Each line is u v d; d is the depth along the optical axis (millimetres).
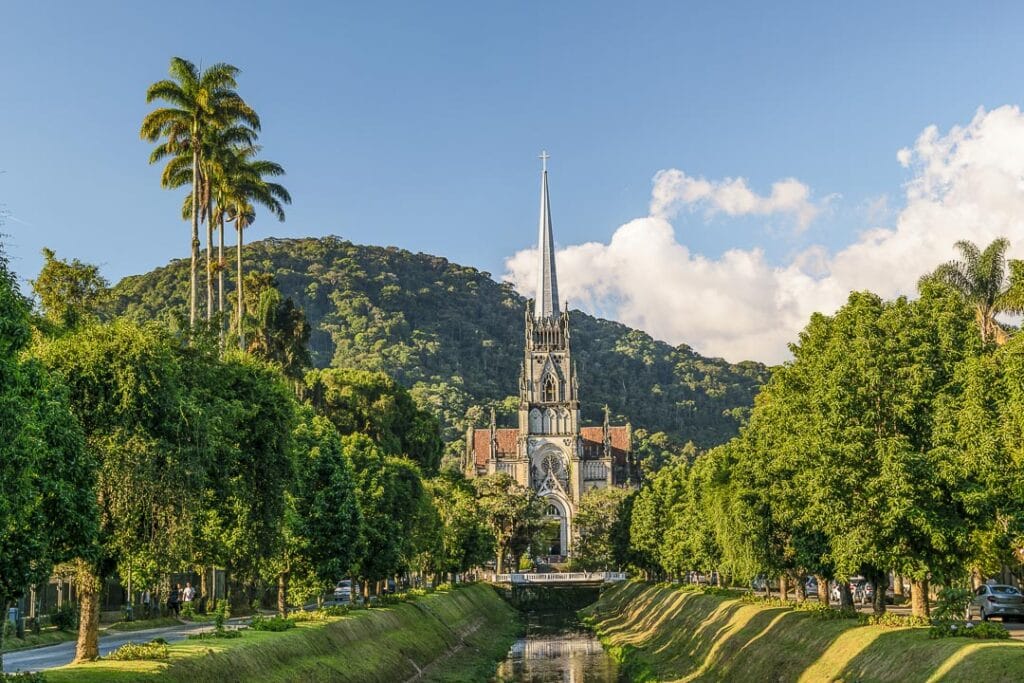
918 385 45656
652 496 131250
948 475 42500
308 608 92312
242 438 47375
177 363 42094
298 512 65562
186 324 47188
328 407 131875
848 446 45500
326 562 66062
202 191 78562
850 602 58531
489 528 160125
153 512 37156
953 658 35812
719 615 72938
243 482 46625
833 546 48750
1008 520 42000
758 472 58625
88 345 37438
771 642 55531
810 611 57375
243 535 47562
